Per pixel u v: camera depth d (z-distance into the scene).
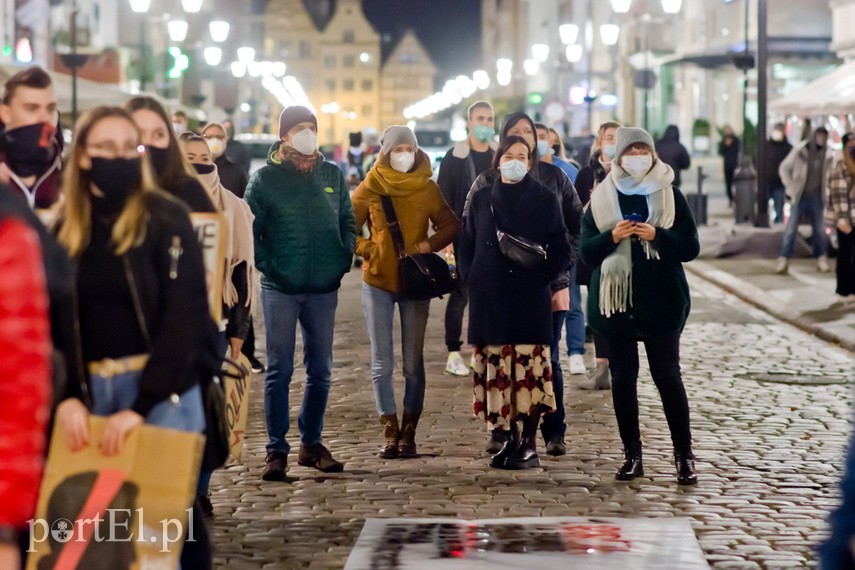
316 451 12.69
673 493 11.70
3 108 8.32
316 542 10.14
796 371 18.48
